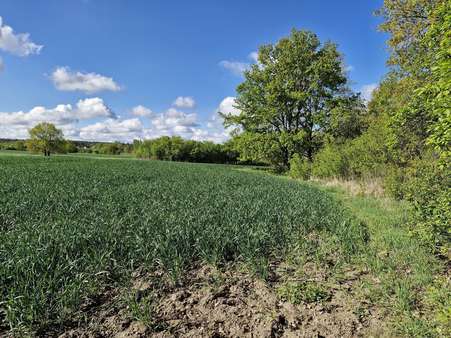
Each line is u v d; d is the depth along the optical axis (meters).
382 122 14.09
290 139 31.23
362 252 6.77
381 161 14.32
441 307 4.29
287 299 4.84
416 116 7.86
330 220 8.98
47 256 5.28
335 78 32.56
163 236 6.54
